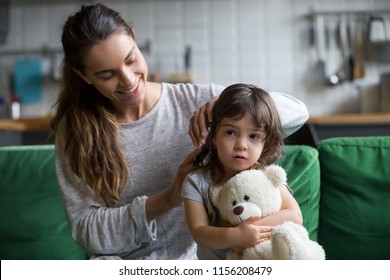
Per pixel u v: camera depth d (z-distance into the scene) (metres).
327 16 3.28
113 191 1.19
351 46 3.27
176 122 1.23
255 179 0.96
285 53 3.31
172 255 1.22
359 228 1.35
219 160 1.04
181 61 3.38
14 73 3.47
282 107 1.15
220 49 3.36
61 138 1.21
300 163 1.36
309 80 3.31
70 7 3.41
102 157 1.17
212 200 1.00
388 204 1.34
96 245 1.16
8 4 3.39
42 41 3.45
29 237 1.49
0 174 1.51
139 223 1.13
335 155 1.39
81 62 1.08
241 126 0.99
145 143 1.21
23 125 2.94
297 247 0.87
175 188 1.09
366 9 3.25
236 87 1.04
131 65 1.09
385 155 1.37
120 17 1.11
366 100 3.24
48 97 3.46
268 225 0.94
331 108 3.30
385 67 3.26
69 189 1.21
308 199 1.35
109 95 1.12
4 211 1.49
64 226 1.50
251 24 3.33
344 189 1.37
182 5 3.37
